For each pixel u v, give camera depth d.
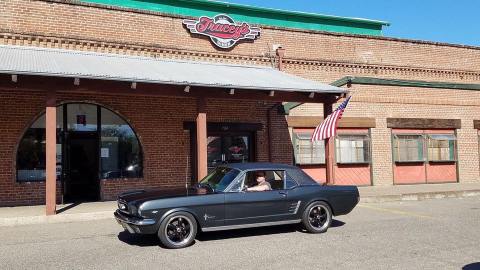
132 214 8.41
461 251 7.84
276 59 17.64
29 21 13.97
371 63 19.30
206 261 7.29
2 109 13.52
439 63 20.92
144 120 15.30
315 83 14.77
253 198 9.02
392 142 19.27
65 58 12.93
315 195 9.59
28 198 13.64
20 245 8.56
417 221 11.02
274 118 17.30
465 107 20.91
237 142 16.86
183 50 16.12
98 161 14.71
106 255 7.76
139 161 15.26
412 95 19.75
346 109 18.47
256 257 7.52
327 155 14.65
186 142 15.88
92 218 11.51
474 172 20.89
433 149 20.14
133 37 15.43
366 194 15.63
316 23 20.70
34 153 13.93
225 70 15.20
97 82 11.49
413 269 6.71
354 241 8.71
